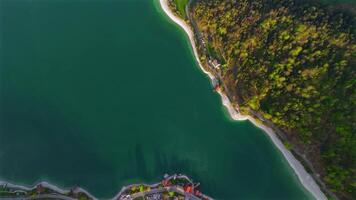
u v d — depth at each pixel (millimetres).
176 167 134625
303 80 125188
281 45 127375
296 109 126062
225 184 133625
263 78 129250
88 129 137375
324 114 123875
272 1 132250
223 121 137375
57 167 135000
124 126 137500
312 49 124562
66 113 138500
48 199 130750
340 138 121250
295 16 127312
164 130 137250
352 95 119938
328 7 128875
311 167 129250
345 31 122938
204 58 137375
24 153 136375
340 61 121500
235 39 132625
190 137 137000
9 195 131375
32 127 137875
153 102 139000
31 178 134375
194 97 139000
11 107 139625
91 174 134375
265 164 134625
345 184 121875
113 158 135500
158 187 131750
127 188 132250
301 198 130625
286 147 131000
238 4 134000
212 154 136000
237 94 134375
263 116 132375
